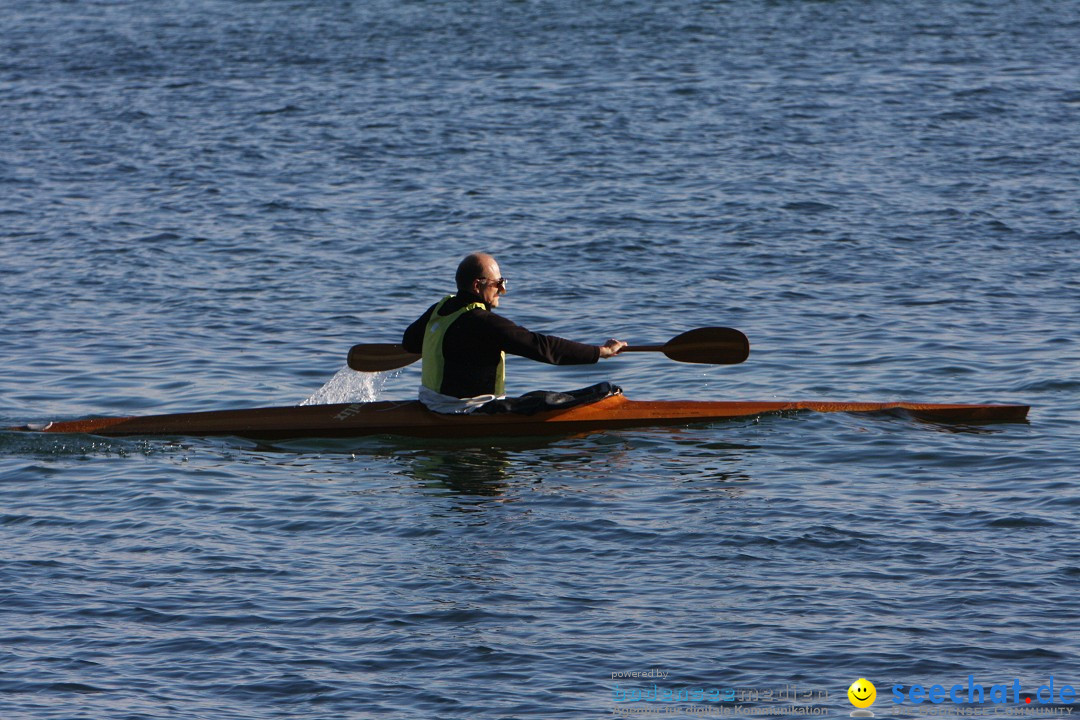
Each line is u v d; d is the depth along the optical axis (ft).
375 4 473.67
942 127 265.75
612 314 152.56
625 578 77.87
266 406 120.37
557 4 462.60
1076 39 371.15
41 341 141.79
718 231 193.16
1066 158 238.48
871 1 449.89
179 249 186.91
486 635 70.23
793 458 103.19
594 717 61.62
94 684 64.90
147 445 108.68
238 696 63.87
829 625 70.69
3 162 248.93
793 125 269.85
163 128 279.90
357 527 87.86
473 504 92.79
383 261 179.73
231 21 444.14
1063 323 144.56
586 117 281.13
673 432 112.16
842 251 181.47
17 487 96.73
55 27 437.99
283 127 278.46
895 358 133.28
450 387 111.14
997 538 82.79
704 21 417.08
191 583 77.56
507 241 189.16
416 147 257.55
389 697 63.82
